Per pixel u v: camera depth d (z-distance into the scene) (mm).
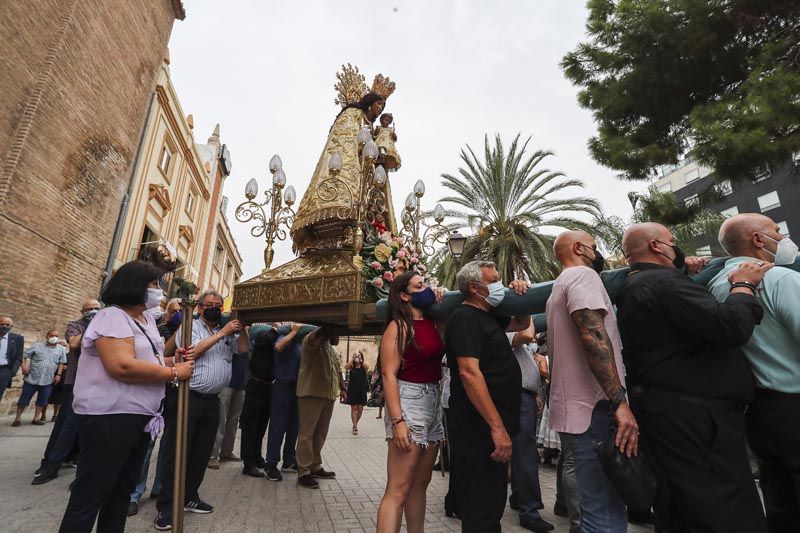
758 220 2262
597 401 2133
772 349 2045
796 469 1964
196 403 3695
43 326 9883
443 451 5867
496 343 2451
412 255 4340
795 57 7504
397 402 2549
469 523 2238
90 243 11641
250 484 4891
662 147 9195
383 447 8211
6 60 8609
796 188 25984
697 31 8117
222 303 4102
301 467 4906
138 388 2387
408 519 2707
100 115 11625
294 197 4926
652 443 2023
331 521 3693
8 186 8602
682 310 1954
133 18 13047
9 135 8781
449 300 2863
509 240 16984
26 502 3846
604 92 9695
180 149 18172
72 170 10617
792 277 2035
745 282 1971
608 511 2045
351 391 10445
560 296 2312
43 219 9727
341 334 4934
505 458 2203
